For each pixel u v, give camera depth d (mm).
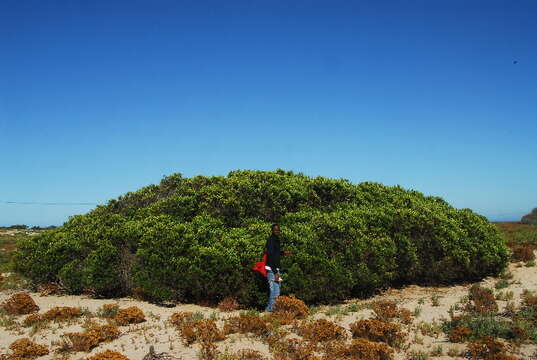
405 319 8539
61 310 9484
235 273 10070
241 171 14312
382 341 7449
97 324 8820
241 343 7453
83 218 14094
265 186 12836
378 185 15250
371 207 13078
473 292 10086
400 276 12555
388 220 12125
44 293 12453
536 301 9109
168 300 11016
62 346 7477
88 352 7277
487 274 14000
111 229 12242
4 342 7930
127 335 8133
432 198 16250
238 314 9523
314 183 13438
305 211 12406
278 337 7508
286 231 10812
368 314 9281
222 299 10562
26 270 13094
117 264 11703
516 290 11172
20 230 45656
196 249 10492
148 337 7926
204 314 9641
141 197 14305
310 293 10156
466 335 7422
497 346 6578
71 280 12023
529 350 6887
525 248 16203
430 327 8117
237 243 10492
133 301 11219
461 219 14258
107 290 11883
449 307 9688
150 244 10984
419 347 7227
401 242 11930
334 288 10414
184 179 14141
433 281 12914
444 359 6648
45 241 13250
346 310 9648
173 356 6863
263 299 10078
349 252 10734
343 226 11117
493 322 7895
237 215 12289
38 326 8852
